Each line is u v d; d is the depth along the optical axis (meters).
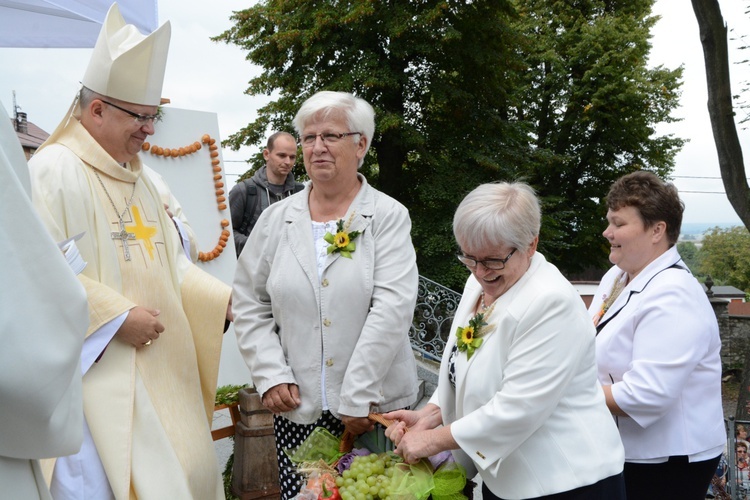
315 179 2.59
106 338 2.30
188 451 2.48
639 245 2.34
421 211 16.64
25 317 1.18
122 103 2.46
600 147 21.33
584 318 1.93
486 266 1.92
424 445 1.96
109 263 2.44
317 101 2.57
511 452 1.90
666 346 2.16
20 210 1.20
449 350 2.20
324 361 2.52
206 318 2.77
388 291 2.52
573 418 1.90
